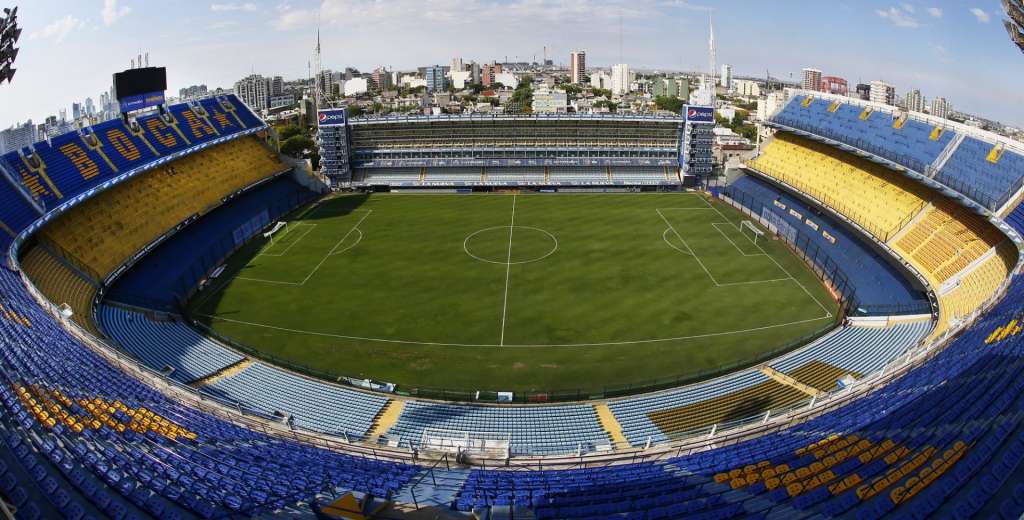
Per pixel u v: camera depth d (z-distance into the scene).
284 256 89.31
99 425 38.69
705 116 125.75
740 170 121.88
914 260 72.38
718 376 55.97
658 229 100.69
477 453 42.25
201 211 95.19
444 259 87.56
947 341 51.16
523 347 62.22
